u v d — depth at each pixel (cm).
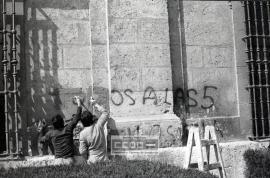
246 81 801
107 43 718
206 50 785
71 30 714
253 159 680
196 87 772
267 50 802
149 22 732
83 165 496
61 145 602
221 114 784
